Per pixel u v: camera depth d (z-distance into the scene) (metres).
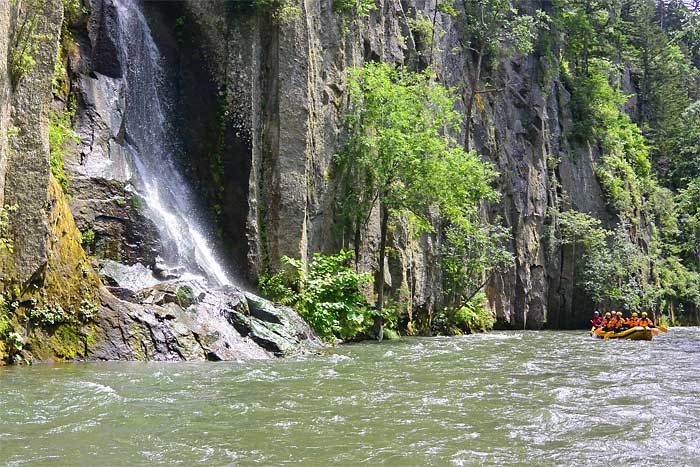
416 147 23.20
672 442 7.70
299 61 21.41
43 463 6.24
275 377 11.66
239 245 19.92
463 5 39.75
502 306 36.72
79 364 12.03
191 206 20.36
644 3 74.12
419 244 28.72
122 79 18.41
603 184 48.47
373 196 24.20
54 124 15.77
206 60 20.92
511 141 40.88
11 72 12.22
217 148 20.48
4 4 11.84
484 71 40.06
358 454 6.90
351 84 24.00
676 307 55.00
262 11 21.22
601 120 50.09
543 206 42.56
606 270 42.97
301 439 7.43
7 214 11.88
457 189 24.62
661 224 58.34
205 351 13.80
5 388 9.49
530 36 40.81
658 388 11.73
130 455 6.61
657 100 67.75
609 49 55.97
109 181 15.98
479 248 31.67
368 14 26.75
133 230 16.08
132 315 13.33
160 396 9.47
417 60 32.34
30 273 12.05
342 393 10.30
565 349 20.61
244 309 16.00
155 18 21.14
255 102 20.81
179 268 16.81
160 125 20.83
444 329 29.56
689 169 65.06
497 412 9.16
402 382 11.69
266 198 20.72
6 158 12.01
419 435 7.75
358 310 21.11
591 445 7.50
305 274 20.44
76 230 13.37
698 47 86.88
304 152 21.12
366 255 24.12
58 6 13.10
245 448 7.00
